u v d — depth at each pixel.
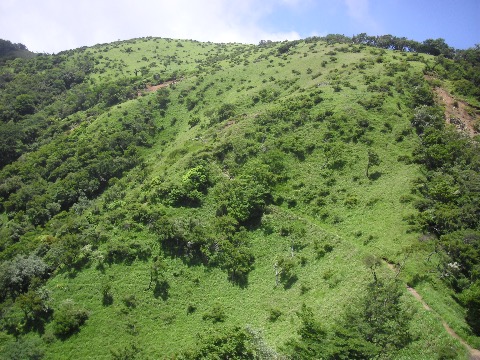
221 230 67.50
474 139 78.50
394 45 145.75
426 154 70.94
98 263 62.94
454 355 34.50
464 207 55.84
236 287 60.12
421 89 91.75
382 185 67.69
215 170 80.88
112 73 177.25
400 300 42.53
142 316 56.31
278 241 65.19
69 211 92.69
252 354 41.69
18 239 88.81
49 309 56.66
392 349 35.59
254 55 167.12
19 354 50.31
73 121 135.00
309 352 36.91
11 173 113.81
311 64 129.50
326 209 67.38
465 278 44.78
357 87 97.06
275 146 82.69
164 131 120.50
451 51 135.25
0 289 61.28
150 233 68.06
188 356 45.25
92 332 53.91
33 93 157.25
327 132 82.56
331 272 53.88
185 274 62.53
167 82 155.00
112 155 108.88
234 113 107.25
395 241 53.69
